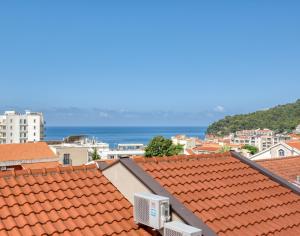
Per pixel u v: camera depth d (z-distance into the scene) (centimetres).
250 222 943
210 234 819
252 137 18575
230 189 1079
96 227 865
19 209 859
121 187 1026
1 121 15000
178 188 1017
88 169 1102
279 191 1136
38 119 14712
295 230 969
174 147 7369
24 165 5294
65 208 907
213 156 1276
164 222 832
